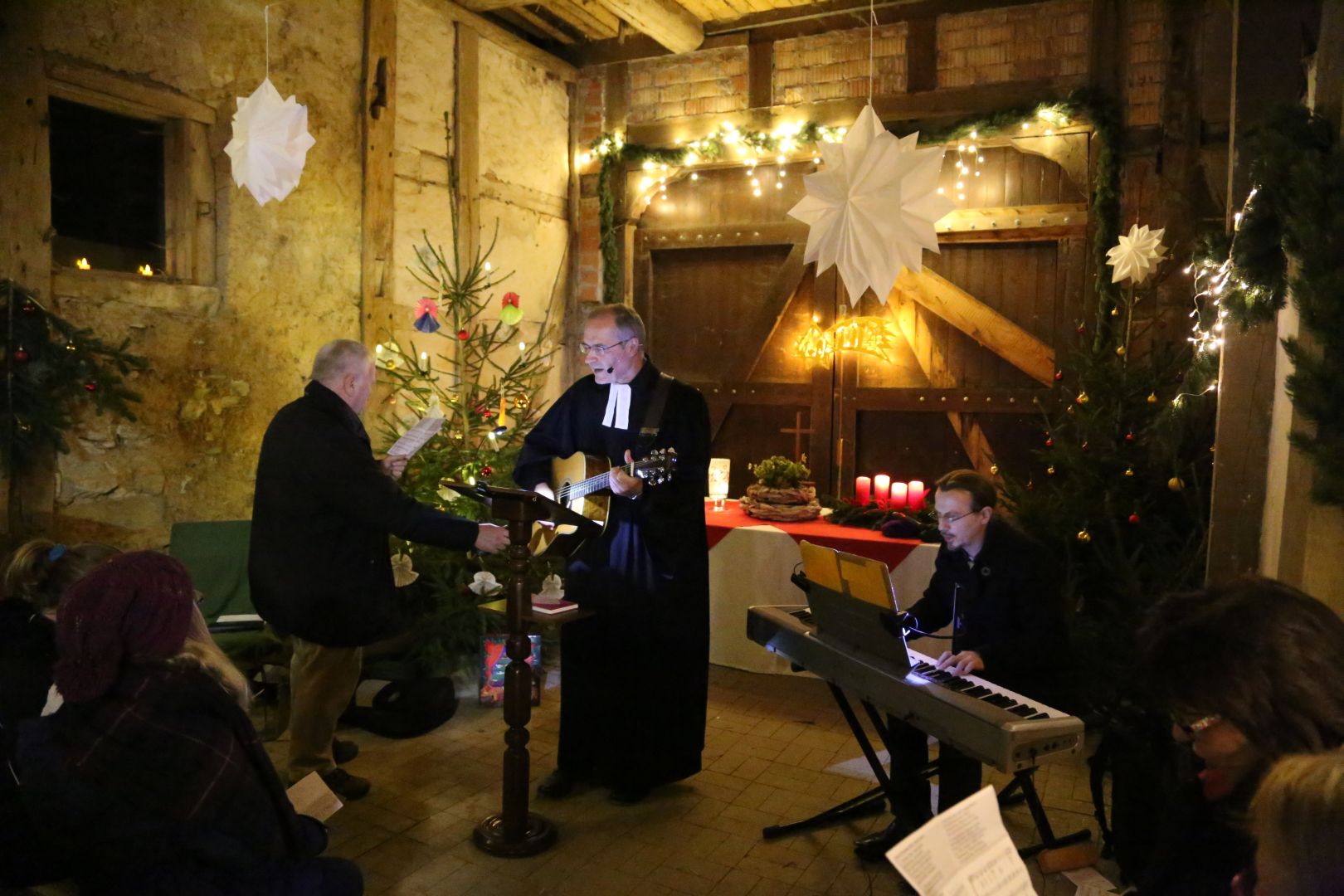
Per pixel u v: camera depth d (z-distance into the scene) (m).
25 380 3.58
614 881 2.85
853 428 5.86
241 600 3.94
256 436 4.58
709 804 3.38
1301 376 2.61
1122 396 4.48
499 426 5.04
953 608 3.01
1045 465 5.43
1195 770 1.72
